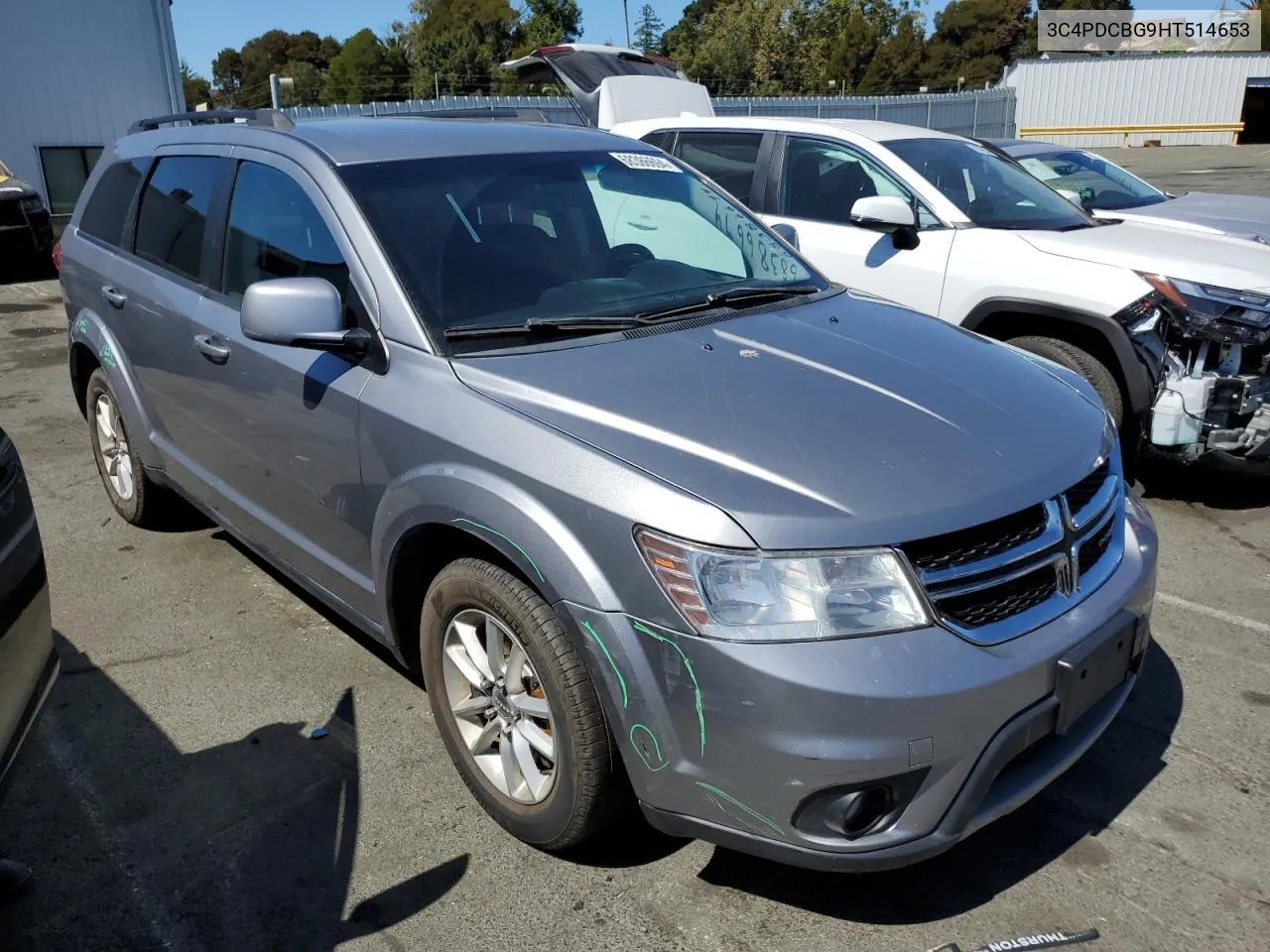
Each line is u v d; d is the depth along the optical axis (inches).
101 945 97.8
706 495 89.8
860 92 2714.1
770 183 253.8
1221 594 167.6
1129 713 134.1
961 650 87.8
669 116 340.8
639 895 103.3
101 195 189.0
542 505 96.0
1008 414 107.0
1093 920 99.3
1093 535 103.3
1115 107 1518.2
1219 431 188.7
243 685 141.7
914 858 88.5
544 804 104.3
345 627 157.6
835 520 88.1
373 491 116.2
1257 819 113.7
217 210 148.9
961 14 3139.8
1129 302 191.5
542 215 134.4
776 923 99.6
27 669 95.0
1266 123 1523.1
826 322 128.3
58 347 363.6
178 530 194.5
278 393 129.5
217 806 117.2
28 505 99.2
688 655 87.2
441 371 110.7
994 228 217.8
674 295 131.8
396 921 100.5
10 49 619.5
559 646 97.1
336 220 124.9
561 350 113.7
